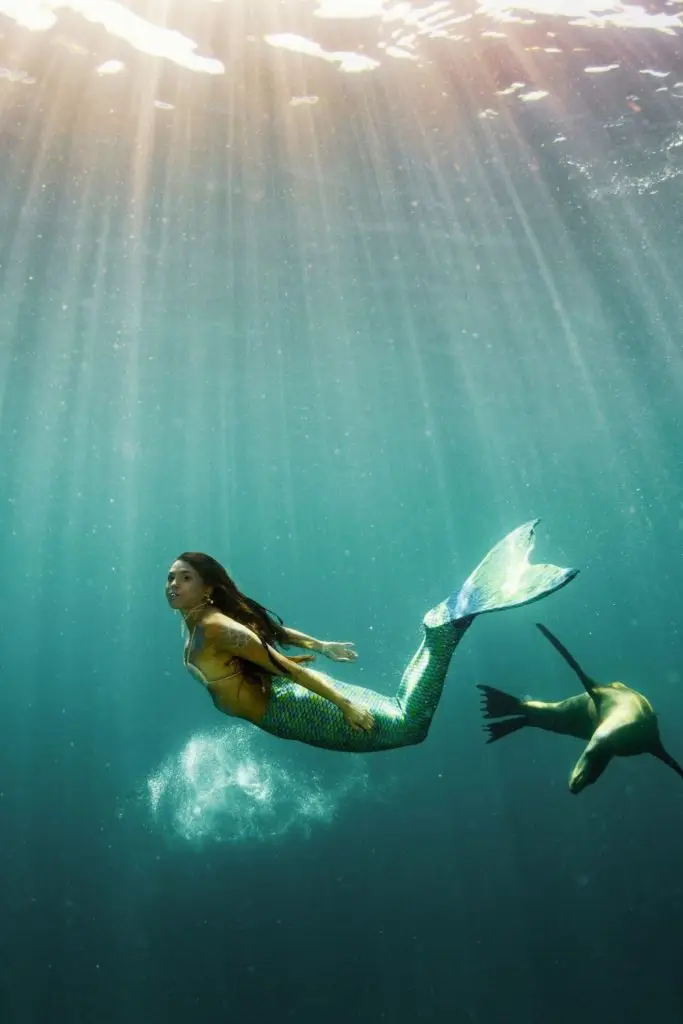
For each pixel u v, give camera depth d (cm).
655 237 2102
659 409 4056
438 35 1353
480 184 1802
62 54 1364
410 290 2331
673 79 1484
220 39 1345
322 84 1455
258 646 322
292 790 1895
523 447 4788
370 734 330
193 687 3397
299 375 3011
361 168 1714
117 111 1500
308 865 1602
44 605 8012
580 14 1315
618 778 1883
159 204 1788
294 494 5909
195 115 1520
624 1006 1194
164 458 4253
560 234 2058
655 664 4541
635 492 6975
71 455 4047
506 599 331
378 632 5994
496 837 1697
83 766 2469
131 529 6981
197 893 1536
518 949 1338
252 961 1332
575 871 1546
